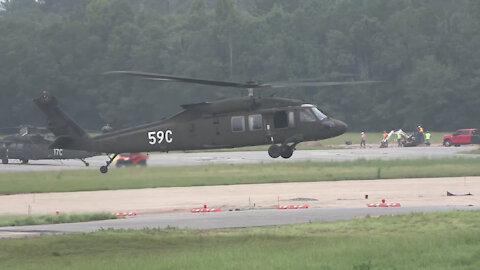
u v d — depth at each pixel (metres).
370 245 64.62
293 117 138.00
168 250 69.94
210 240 76.31
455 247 62.00
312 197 129.62
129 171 174.25
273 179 162.75
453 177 164.25
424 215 89.75
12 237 85.56
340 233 79.94
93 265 60.47
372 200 122.25
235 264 57.41
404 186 145.25
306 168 183.25
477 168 175.12
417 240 66.25
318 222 91.00
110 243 75.38
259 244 71.44
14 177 166.75
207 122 141.12
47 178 163.88
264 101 139.12
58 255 68.81
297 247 67.00
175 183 158.38
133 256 66.38
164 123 146.00
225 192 142.62
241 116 139.12
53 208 123.38
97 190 152.88
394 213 101.00
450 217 87.06
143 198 135.62
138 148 149.75
